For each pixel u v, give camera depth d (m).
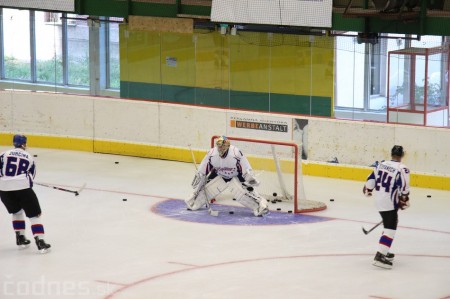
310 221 18.33
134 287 14.06
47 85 26.81
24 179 15.84
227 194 20.59
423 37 22.39
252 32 23.80
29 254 15.88
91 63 26.06
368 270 15.00
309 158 22.86
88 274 14.73
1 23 27.17
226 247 16.38
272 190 19.92
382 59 22.69
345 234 17.36
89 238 16.95
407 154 21.66
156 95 25.45
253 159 20.00
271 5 22.03
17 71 27.16
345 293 13.77
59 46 26.45
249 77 24.17
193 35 24.62
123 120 25.05
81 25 26.05
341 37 22.83
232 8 22.42
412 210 19.42
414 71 22.44
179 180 22.17
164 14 24.00
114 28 25.64
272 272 14.85
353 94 23.06
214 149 18.61
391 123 21.84
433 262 15.53
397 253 16.11
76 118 25.61
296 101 23.69
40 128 26.06
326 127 22.50
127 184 21.69
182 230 17.56
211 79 24.66
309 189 21.36
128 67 25.66
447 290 13.95
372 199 20.38
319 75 23.28
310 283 14.27
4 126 26.36
